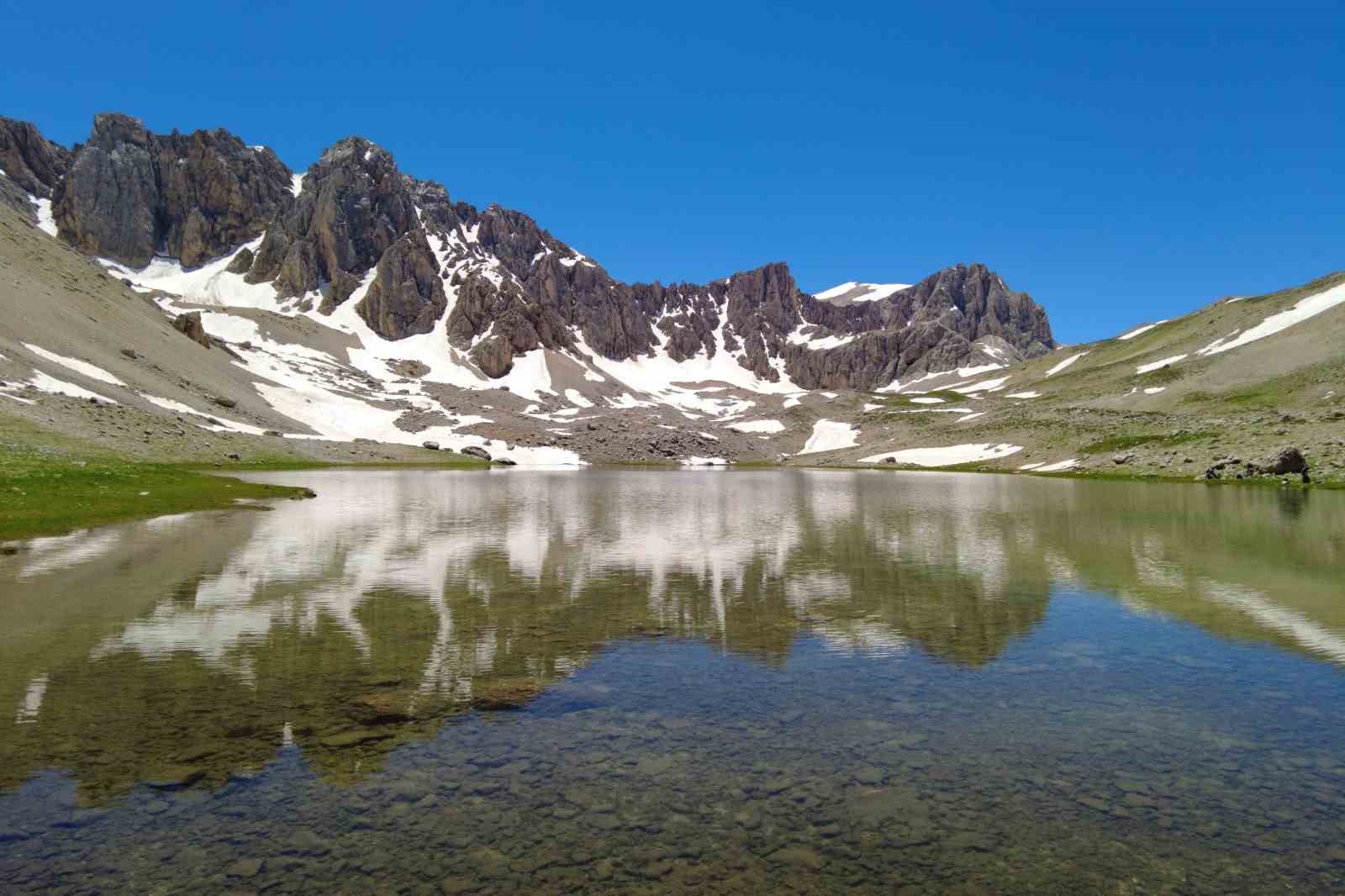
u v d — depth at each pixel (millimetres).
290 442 125250
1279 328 159125
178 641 16562
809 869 7891
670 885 7566
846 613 19734
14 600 20578
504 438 172625
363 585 23328
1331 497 57594
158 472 62625
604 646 16484
